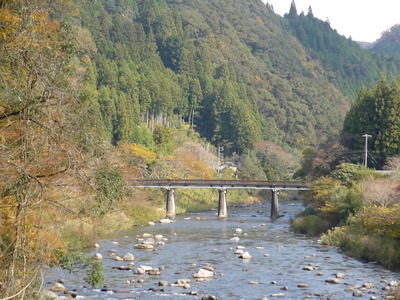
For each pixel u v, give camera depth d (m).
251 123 157.75
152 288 25.52
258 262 33.50
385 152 79.88
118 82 144.12
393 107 80.44
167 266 31.78
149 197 79.94
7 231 16.31
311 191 63.66
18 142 16.75
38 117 15.98
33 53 16.64
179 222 63.28
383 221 36.78
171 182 75.50
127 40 190.50
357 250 35.56
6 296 14.06
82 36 138.62
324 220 50.81
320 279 28.12
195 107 174.00
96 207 19.48
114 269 30.33
